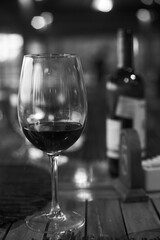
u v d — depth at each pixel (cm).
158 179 75
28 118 60
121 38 87
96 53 770
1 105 168
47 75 60
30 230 58
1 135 139
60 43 745
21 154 108
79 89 60
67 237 56
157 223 61
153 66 762
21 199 70
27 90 60
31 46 634
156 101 240
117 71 93
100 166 94
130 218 63
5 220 61
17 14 460
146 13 500
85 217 63
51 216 62
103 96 278
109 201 71
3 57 600
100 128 151
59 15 505
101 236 56
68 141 59
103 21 509
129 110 86
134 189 72
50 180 81
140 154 72
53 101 60
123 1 476
